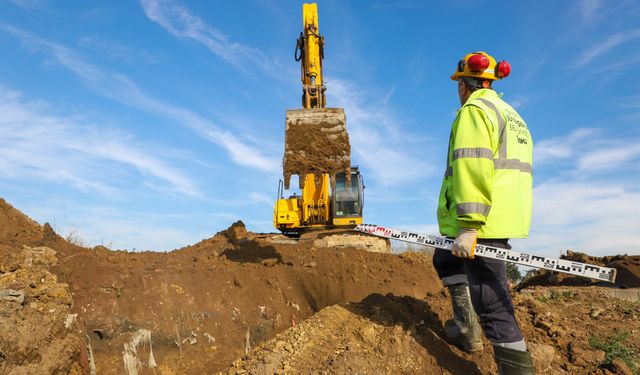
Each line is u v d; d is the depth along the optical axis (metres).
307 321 4.86
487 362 4.36
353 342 4.42
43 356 5.02
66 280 6.18
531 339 4.77
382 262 9.89
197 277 7.14
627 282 7.39
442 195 4.28
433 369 4.20
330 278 8.58
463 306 4.38
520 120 4.09
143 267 7.13
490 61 4.18
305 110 8.30
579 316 5.59
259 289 7.43
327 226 14.10
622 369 4.28
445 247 4.04
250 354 4.62
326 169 8.05
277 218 13.96
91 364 5.58
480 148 3.63
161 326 6.20
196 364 6.15
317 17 11.62
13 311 5.03
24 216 7.47
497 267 3.83
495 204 3.74
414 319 4.82
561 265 3.54
